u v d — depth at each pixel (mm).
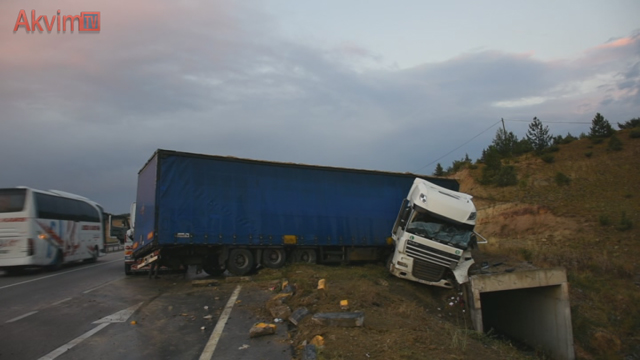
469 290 12805
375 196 17562
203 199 13727
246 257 14516
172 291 11570
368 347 6293
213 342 6766
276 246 15016
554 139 50938
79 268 19812
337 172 16875
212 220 13773
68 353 6242
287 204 15422
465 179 44812
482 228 33312
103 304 9930
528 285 13234
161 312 8914
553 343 13805
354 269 15359
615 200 30047
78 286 12969
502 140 51531
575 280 17516
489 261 16969
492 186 40438
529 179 39469
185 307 9367
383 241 17312
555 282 13562
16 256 15875
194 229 13398
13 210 16125
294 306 9094
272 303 8984
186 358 6082
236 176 14539
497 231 31672
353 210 16875
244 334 7230
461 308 13297
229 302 9742
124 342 6820
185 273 16734
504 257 18000
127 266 16406
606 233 24578
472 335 9516
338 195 16672
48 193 17828
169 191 13180
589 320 14883
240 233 14258
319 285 10672
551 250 21703
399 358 5906
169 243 12930
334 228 16297
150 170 14016
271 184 15234
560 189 35406
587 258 19797
